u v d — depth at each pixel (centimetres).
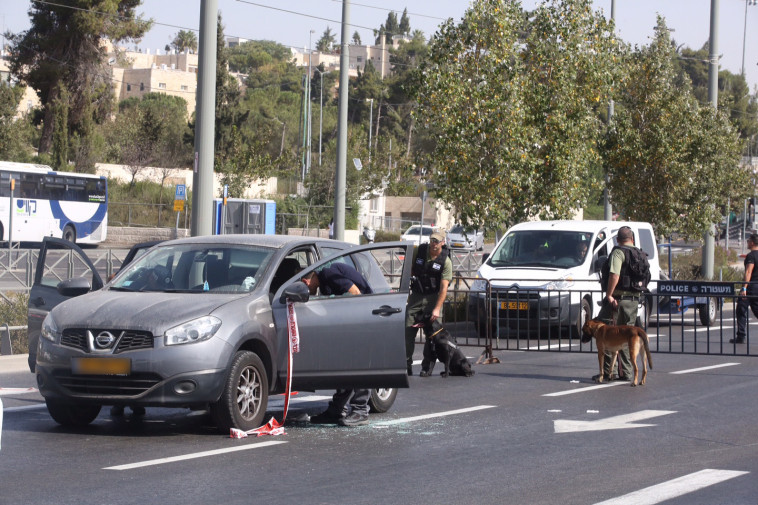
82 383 1703
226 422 1752
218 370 1702
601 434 1847
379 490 1370
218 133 12950
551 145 4700
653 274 4062
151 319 1698
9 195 8762
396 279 4306
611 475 1488
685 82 6150
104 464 1520
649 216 5916
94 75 11462
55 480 1408
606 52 4819
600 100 4888
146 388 1677
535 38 4738
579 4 4734
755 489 1405
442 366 2938
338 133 4422
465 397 2325
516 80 4497
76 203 9475
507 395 2362
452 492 1363
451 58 4569
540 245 3772
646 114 5825
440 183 4653
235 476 1448
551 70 4697
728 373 2809
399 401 2258
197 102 3153
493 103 4422
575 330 3453
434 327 2658
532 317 3409
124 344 1689
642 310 3888
